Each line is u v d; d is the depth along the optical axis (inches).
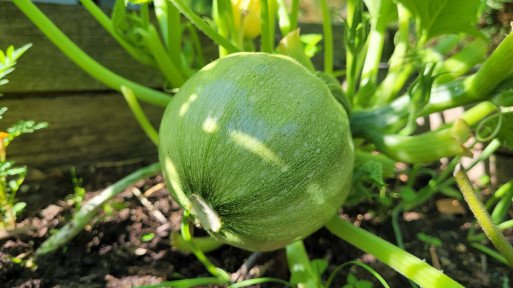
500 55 13.5
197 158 12.9
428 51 18.4
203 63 25.1
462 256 20.1
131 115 26.6
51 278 16.6
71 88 24.2
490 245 20.9
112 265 17.7
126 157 27.0
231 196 12.9
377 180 16.1
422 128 29.5
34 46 22.7
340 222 15.9
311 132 13.0
